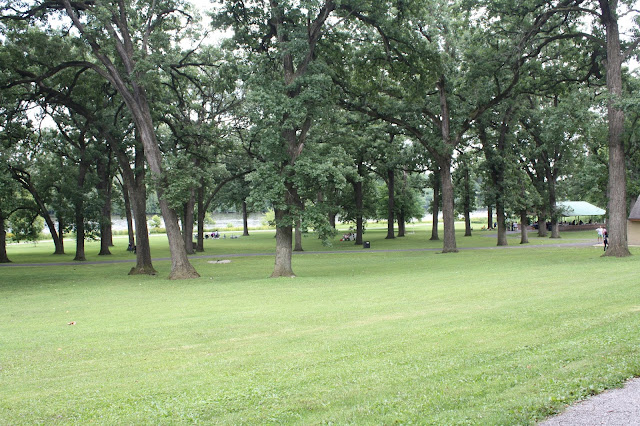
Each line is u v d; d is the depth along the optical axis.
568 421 4.77
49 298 18.75
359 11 25.14
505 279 17.59
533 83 32.34
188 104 36.28
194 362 8.17
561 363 6.62
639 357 6.55
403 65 27.45
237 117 40.84
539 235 57.12
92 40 24.58
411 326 9.97
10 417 5.88
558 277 17.19
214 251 47.38
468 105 36.19
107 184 53.06
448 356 7.43
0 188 26.59
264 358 8.11
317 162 22.50
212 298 16.94
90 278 26.81
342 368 7.18
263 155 22.30
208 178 27.20
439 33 34.47
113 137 30.03
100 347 9.71
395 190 65.00
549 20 28.47
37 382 7.50
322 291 17.28
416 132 36.41
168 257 42.41
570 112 24.91
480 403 5.43
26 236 52.12
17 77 26.67
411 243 52.59
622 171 25.05
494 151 41.78
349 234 62.56
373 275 22.75
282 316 12.27
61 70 28.56
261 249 49.28
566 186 53.59
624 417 4.71
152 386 6.89
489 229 78.25
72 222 43.69
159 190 25.23
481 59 29.62
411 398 5.73
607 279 15.72
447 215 37.06
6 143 28.94
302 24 23.84
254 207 22.11
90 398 6.49
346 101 33.06
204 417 5.57
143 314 13.92
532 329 8.89
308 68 23.94
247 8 24.61
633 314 9.54
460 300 13.31
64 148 46.00
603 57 27.64
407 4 25.00
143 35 26.70
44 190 47.22
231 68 27.50
